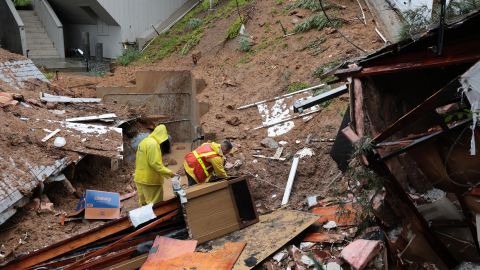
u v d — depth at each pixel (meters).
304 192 8.41
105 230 7.16
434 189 5.93
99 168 10.27
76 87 14.83
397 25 10.61
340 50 11.55
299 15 14.27
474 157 4.67
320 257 6.48
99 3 19.06
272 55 13.19
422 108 4.66
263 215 7.92
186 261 6.61
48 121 10.17
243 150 9.88
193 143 11.75
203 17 18.94
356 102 5.86
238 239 7.18
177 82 12.73
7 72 12.78
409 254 5.49
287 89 11.49
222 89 13.01
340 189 7.88
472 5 6.07
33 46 20.89
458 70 5.74
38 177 8.51
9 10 20.27
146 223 7.38
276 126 10.42
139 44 19.81
